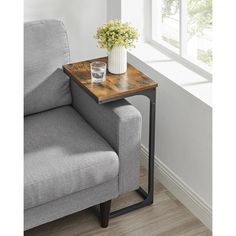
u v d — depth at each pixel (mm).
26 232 2207
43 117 2324
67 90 2428
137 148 2141
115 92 2047
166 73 2383
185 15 2396
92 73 2127
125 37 2170
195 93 2168
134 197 2461
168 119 2416
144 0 2666
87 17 2748
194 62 2426
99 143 2107
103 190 2107
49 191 1906
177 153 2402
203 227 2266
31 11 2572
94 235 2201
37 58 2295
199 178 2266
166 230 2236
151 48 2689
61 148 2051
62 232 2217
